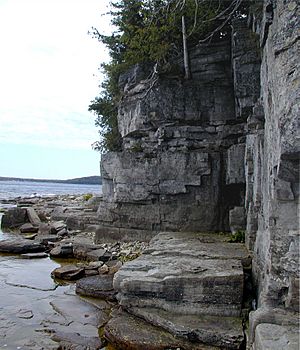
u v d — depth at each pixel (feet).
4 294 34.40
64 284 37.63
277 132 20.63
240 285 24.88
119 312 27.20
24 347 23.85
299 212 20.13
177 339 23.15
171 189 44.42
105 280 35.22
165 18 43.62
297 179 20.21
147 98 46.06
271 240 21.09
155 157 46.01
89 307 30.78
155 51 45.16
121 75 52.19
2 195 232.73
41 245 53.88
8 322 27.86
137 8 47.32
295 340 17.20
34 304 31.71
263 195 26.13
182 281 25.55
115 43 54.24
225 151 43.83
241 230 39.14
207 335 22.48
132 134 49.42
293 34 19.21
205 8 41.70
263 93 28.81
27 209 81.46
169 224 44.96
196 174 43.52
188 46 45.32
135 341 23.11
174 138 45.44
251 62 37.81
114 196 48.29
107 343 24.66
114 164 48.26
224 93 44.16
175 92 45.19
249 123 31.78
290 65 19.31
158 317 24.81
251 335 20.25
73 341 24.77
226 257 30.32
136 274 27.32
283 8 20.02
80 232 64.69
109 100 62.03
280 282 20.57
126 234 47.62
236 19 39.78
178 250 32.71
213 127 44.65
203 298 25.20
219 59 43.47
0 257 49.85
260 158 28.71
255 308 25.30
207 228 43.50
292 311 19.90
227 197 43.68
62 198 137.49
